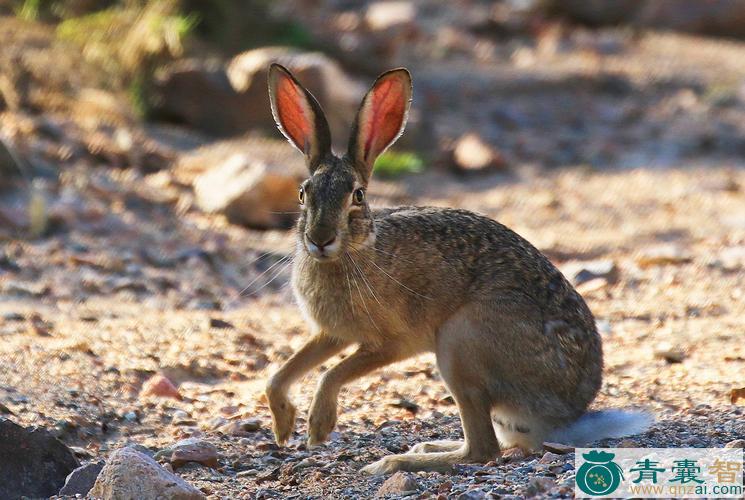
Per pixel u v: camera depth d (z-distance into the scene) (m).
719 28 34.28
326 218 8.02
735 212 19.05
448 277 8.34
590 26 34.53
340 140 21.50
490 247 8.50
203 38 24.03
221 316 12.55
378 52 27.17
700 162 23.62
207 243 15.62
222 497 7.37
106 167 18.19
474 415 8.19
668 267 15.36
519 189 20.83
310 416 8.21
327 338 8.66
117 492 6.97
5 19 22.92
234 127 21.45
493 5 35.09
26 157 17.19
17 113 19.45
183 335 11.50
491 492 6.77
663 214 19.05
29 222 15.07
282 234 16.69
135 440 8.94
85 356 10.44
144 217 16.30
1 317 11.54
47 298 12.73
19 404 9.12
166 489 6.95
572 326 8.36
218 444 8.71
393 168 21.17
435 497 6.85
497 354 8.17
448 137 23.81
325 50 26.34
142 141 19.69
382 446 8.70
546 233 17.62
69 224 15.38
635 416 8.39
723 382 9.88
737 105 28.02
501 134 24.84
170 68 21.44
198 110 21.41
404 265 8.30
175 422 9.36
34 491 7.59
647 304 13.46
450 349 8.27
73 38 22.34
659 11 34.25
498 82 27.70
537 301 8.27
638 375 10.41
